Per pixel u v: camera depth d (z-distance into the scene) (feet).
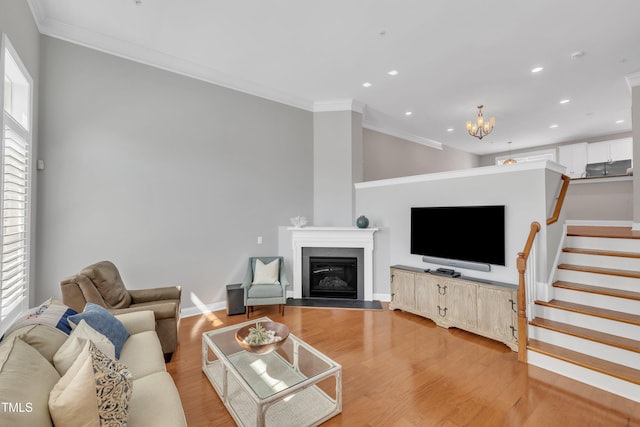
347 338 11.02
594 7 9.27
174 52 12.23
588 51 11.82
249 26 10.49
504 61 12.66
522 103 17.35
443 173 13.44
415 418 6.79
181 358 9.46
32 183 9.59
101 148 11.27
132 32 10.89
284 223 16.21
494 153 31.55
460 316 11.64
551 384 8.11
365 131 21.17
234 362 7.58
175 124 12.86
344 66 13.23
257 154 15.24
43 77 10.22
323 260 15.98
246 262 14.87
